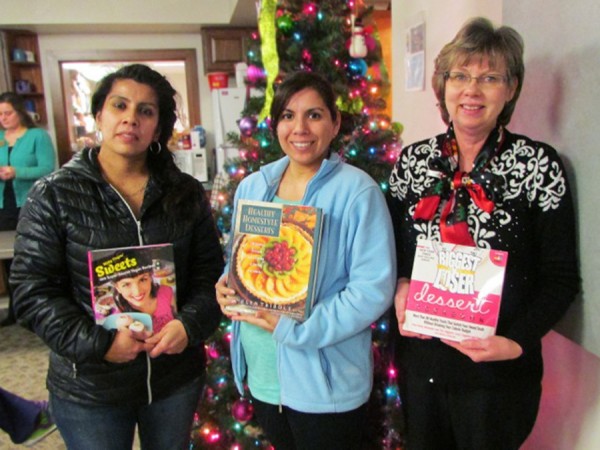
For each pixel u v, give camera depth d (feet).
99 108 3.66
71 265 3.55
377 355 5.76
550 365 4.73
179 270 3.87
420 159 3.84
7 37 14.47
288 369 3.78
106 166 3.75
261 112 6.11
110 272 3.49
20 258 3.47
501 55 3.26
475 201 3.43
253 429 5.78
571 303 3.43
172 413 3.99
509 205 3.40
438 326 3.48
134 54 15.99
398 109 8.50
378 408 5.87
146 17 14.52
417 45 7.45
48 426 5.66
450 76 3.41
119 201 3.59
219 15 14.87
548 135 3.94
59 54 15.51
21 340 10.30
